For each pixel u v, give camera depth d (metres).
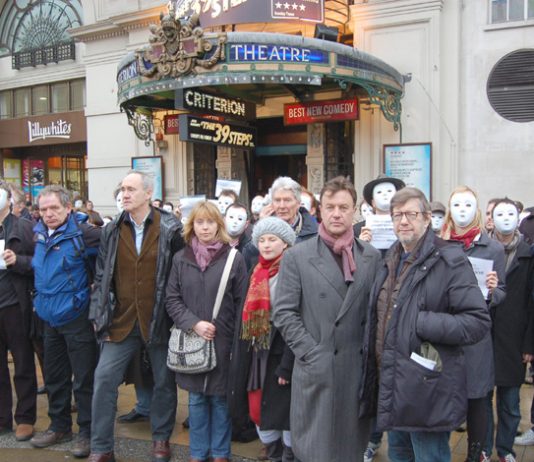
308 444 3.11
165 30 8.55
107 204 13.21
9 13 16.27
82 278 4.44
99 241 4.52
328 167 11.09
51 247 4.36
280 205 4.17
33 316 4.70
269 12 8.77
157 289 4.11
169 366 3.96
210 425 4.05
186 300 4.00
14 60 15.87
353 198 3.26
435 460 2.92
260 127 12.29
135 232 4.22
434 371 2.80
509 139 9.56
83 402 4.42
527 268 3.98
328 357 3.11
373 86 9.09
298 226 4.24
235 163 11.97
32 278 4.77
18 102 16.22
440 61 9.84
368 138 10.34
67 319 4.34
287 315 3.18
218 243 4.05
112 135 13.09
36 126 15.59
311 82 8.23
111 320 4.12
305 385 3.14
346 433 3.12
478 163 9.77
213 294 3.94
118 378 4.17
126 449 4.47
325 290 3.16
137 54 8.97
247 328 3.52
